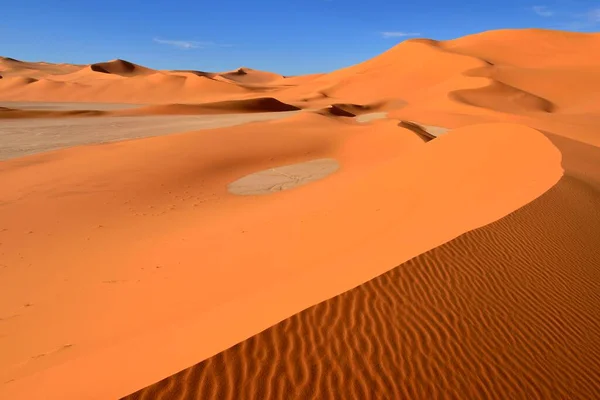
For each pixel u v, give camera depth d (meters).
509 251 6.32
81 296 8.48
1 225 12.98
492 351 4.37
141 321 6.70
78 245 11.69
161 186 17.75
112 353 4.99
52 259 10.68
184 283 8.32
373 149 25.36
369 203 12.19
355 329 4.34
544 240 6.82
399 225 9.09
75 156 22.39
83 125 42.59
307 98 92.25
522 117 38.88
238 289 7.07
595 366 4.43
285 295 5.60
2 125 41.41
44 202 15.12
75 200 15.47
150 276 9.16
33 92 120.44
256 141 27.11
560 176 9.92
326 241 9.31
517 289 5.44
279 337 4.11
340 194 14.48
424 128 36.59
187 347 4.42
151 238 12.19
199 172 20.11
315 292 5.35
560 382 4.17
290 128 32.84
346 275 5.87
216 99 103.81
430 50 97.62
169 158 21.83
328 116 44.47
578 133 31.16
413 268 5.50
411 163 15.81
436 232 7.45
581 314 5.19
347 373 3.82
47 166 20.16
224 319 5.19
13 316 7.78
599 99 52.16
